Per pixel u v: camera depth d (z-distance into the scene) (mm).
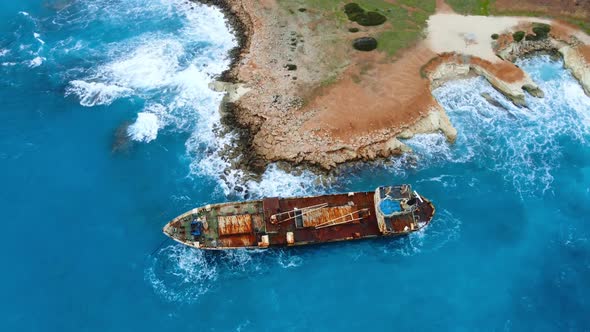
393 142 74875
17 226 63531
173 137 74875
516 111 81438
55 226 63875
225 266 60844
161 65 86000
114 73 84250
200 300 58094
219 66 86000
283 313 57469
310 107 78062
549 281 61188
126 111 78375
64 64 85625
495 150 75625
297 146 73062
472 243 64312
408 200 62750
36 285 58438
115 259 61094
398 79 82625
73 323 55688
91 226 64188
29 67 84688
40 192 67125
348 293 59344
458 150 75562
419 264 62156
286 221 62250
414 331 56688
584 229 66375
